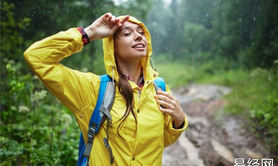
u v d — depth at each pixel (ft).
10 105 11.54
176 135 6.03
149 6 36.68
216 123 21.54
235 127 19.01
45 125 12.58
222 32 32.42
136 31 5.93
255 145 15.02
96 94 5.55
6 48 13.99
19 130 10.75
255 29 21.97
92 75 5.75
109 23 5.68
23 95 11.89
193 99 33.71
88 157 5.42
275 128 15.69
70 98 5.34
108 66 5.80
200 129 21.26
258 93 24.85
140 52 5.79
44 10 17.98
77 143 10.80
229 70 46.06
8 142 9.39
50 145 10.36
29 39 17.54
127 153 5.28
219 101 28.66
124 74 5.96
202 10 49.16
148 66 6.26
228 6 25.82
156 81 6.37
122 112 5.39
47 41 5.16
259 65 26.84
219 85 40.34
